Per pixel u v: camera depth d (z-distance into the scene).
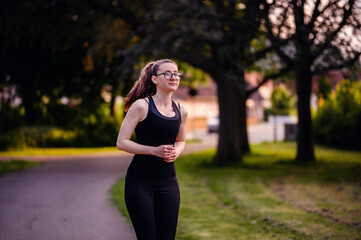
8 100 20.30
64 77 19.73
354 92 17.81
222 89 13.00
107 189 7.93
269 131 34.28
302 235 4.61
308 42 9.14
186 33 10.12
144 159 2.78
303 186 8.37
